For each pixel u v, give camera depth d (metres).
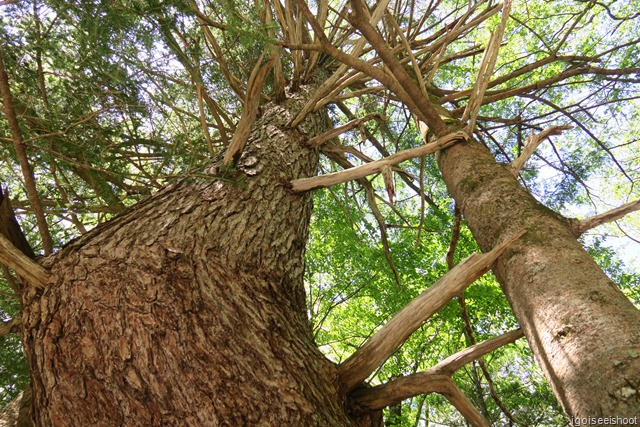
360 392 1.66
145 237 1.67
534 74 5.94
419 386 1.61
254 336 1.50
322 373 1.56
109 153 2.74
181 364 1.35
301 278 2.07
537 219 1.69
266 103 3.74
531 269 1.48
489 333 5.79
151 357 1.35
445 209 6.21
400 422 5.41
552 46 5.84
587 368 1.08
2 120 2.20
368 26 1.69
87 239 1.69
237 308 1.55
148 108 2.38
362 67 1.87
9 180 2.68
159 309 1.44
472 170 2.18
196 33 2.21
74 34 1.99
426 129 3.03
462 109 3.21
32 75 2.23
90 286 1.49
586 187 4.57
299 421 1.33
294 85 3.73
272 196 2.21
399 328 1.60
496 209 1.85
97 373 1.33
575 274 1.36
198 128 3.07
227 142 3.13
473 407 1.62
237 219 1.93
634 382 0.97
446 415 8.72
